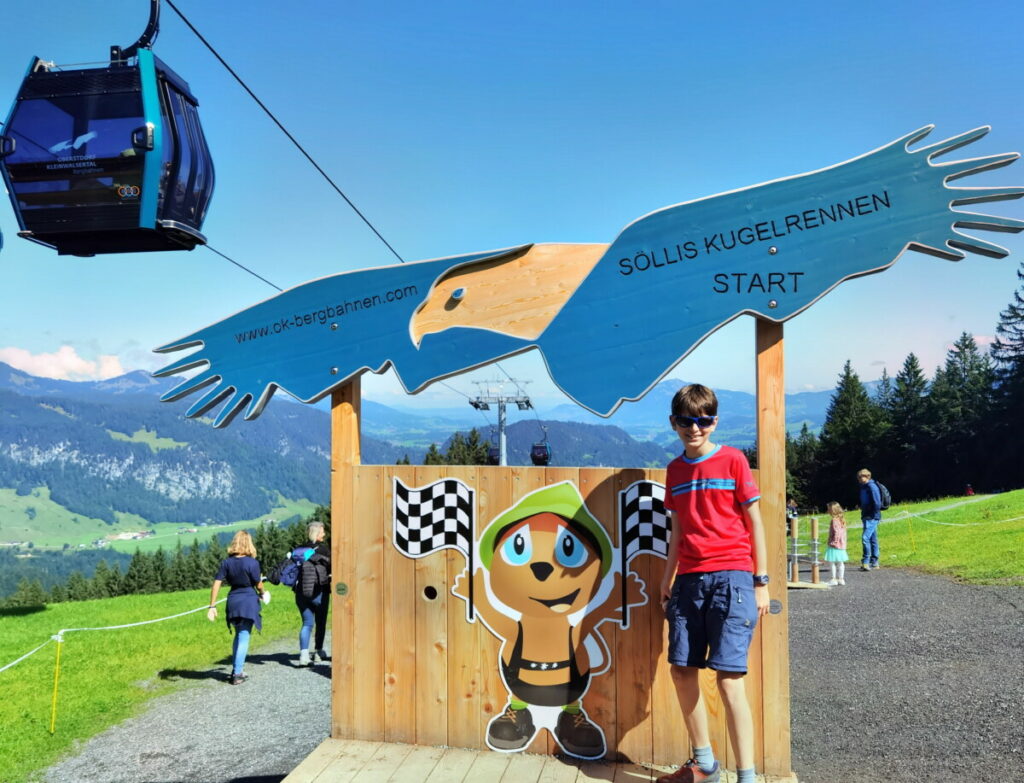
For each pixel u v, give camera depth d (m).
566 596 3.79
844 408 70.12
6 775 5.96
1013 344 67.88
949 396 65.38
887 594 11.72
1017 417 61.03
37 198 6.46
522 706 3.82
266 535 62.66
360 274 4.17
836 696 7.01
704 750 3.28
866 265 3.41
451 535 3.97
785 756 3.41
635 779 3.45
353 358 4.14
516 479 3.89
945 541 17.27
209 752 6.32
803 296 3.47
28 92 6.50
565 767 3.62
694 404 3.21
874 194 3.43
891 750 5.61
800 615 10.62
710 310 3.59
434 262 4.03
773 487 3.48
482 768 3.61
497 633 3.88
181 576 76.12
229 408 4.37
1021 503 23.39
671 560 3.35
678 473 3.32
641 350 3.69
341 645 4.11
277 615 13.41
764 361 3.55
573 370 3.78
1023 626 9.01
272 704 7.66
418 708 3.97
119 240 6.62
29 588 79.38
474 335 3.96
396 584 4.04
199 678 8.88
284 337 4.28
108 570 80.44
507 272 3.94
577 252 3.84
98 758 6.29
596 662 3.74
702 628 3.21
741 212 3.58
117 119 6.35
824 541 22.06
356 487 4.14
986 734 5.79
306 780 3.50
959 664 7.75
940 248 3.33
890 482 66.88
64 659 10.14
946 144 3.37
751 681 3.46
